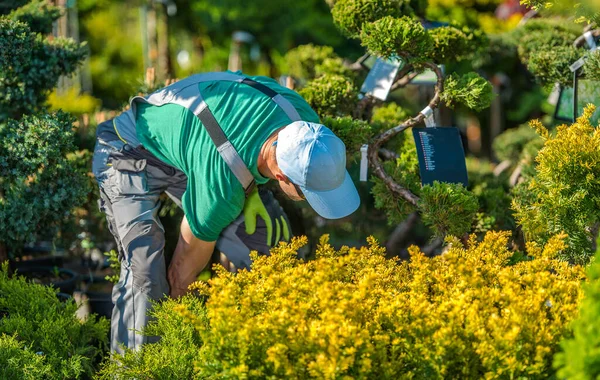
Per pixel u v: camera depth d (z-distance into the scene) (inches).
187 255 175.5
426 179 181.0
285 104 170.4
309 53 256.7
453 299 125.2
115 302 175.8
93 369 174.4
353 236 265.7
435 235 175.9
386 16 193.3
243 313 124.6
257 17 460.8
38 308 175.8
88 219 246.5
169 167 182.5
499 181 259.3
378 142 191.6
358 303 125.4
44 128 200.7
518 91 401.4
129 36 589.0
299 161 154.3
